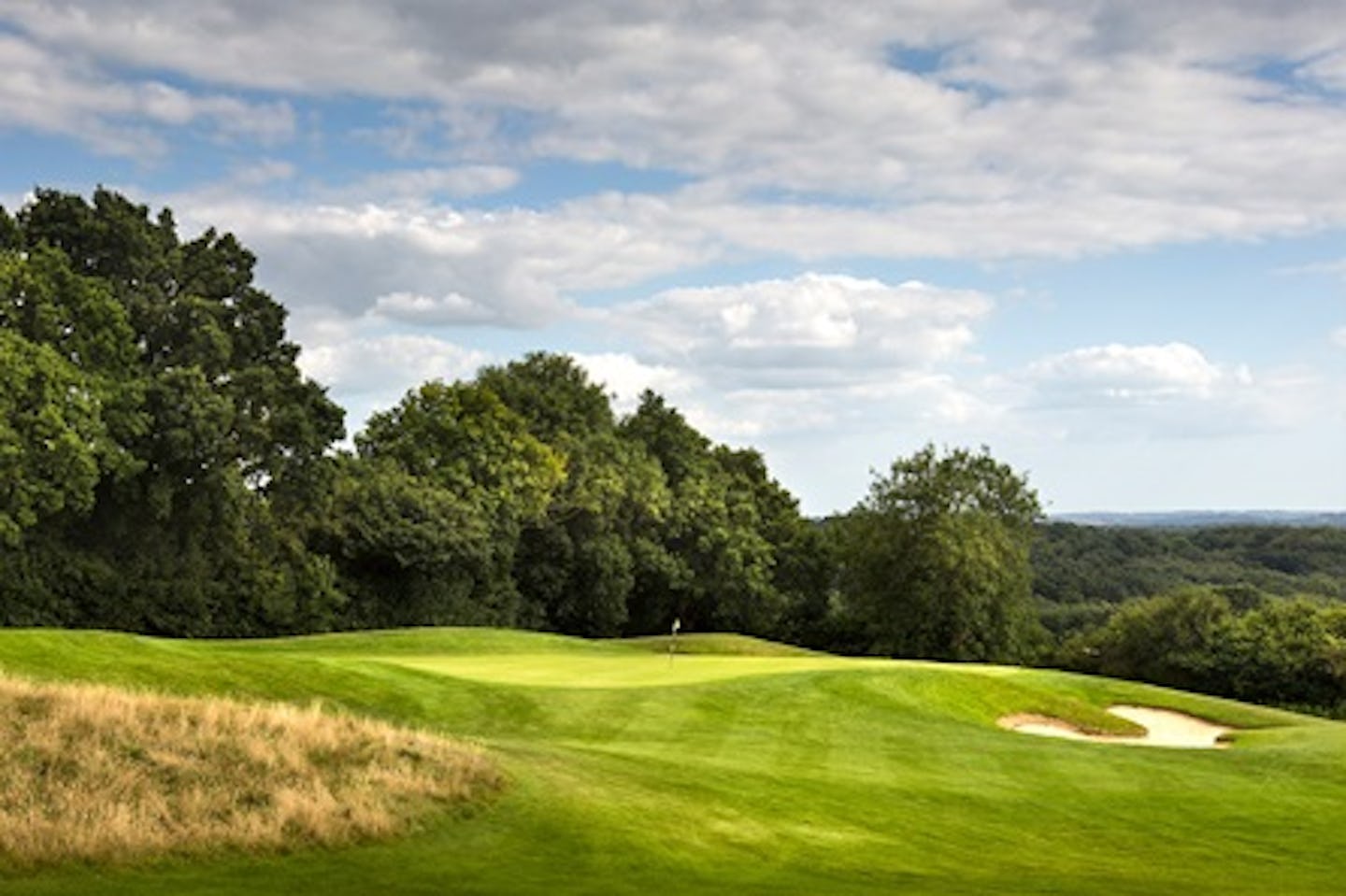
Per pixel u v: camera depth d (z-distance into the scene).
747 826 14.53
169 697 16.59
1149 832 17.28
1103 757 23.39
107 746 13.70
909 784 19.12
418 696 23.31
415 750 15.30
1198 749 25.17
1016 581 74.56
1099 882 12.98
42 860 10.62
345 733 15.51
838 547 82.38
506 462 69.00
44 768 12.81
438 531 62.16
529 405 79.38
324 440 55.53
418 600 65.06
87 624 51.47
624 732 22.17
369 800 13.19
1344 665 66.12
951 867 13.67
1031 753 23.19
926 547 72.75
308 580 58.62
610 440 77.81
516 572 72.94
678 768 17.64
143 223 54.38
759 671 31.05
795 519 88.38
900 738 23.69
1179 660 73.75
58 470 44.28
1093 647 81.06
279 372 55.91
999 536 73.25
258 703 17.44
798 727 23.89
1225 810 19.20
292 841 12.05
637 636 80.81
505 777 14.78
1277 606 74.31
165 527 53.88
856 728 24.31
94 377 47.34
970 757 22.39
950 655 73.75
